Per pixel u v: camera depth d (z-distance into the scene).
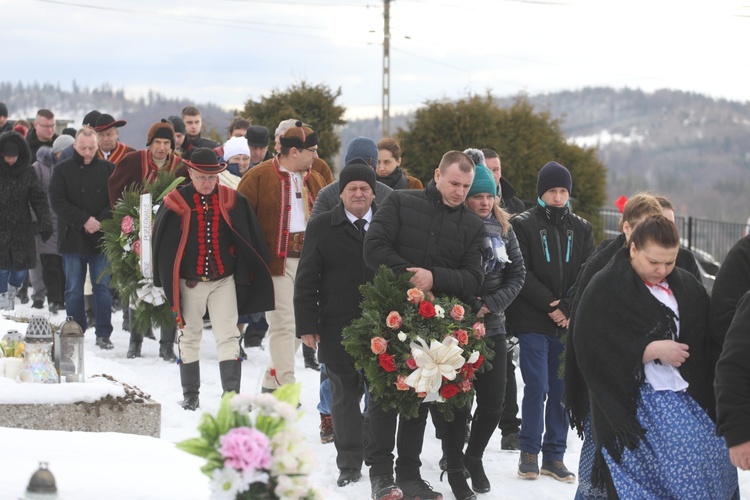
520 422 9.94
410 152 36.53
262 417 4.74
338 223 8.45
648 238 6.16
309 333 8.44
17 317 11.92
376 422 7.93
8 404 7.95
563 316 8.87
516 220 9.20
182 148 15.88
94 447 6.84
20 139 14.86
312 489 4.81
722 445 6.14
